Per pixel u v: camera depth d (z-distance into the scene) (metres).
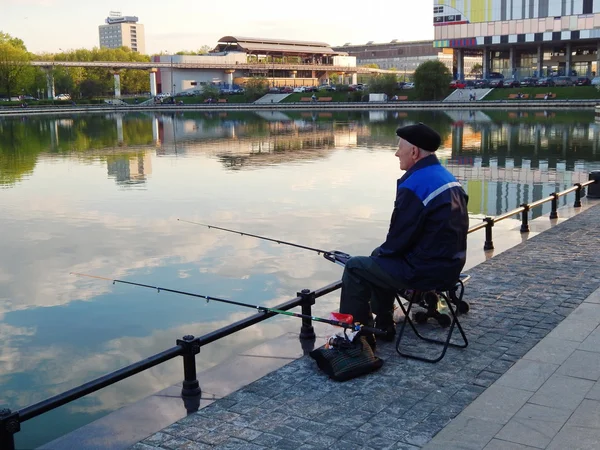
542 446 3.70
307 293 5.79
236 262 11.05
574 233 10.23
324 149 33.22
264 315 5.24
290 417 4.32
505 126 46.03
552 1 87.62
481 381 4.72
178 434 4.18
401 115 67.56
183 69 128.88
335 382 4.84
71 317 8.55
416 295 5.90
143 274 10.48
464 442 3.78
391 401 4.47
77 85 119.12
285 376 4.99
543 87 81.12
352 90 100.44
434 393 4.56
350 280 4.99
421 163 4.80
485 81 89.88
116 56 148.00
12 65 102.00
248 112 87.06
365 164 26.11
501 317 6.12
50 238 13.27
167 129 52.78
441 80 85.94
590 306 6.23
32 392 6.47
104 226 14.40
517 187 20.05
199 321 8.30
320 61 153.50
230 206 16.69
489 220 9.31
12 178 23.83
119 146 37.44
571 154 28.77
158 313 8.64
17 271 10.78
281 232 13.43
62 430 5.74
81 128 56.03
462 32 95.38
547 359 4.96
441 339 5.57
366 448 3.86
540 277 7.55
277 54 145.38
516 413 4.12
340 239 12.74
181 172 24.59
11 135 47.94
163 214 15.77
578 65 102.06
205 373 5.22
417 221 4.68
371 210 15.76
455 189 4.76
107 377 4.35
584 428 3.88
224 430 4.20
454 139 37.03
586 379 4.58
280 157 29.58
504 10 91.44
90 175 24.39
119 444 4.26
